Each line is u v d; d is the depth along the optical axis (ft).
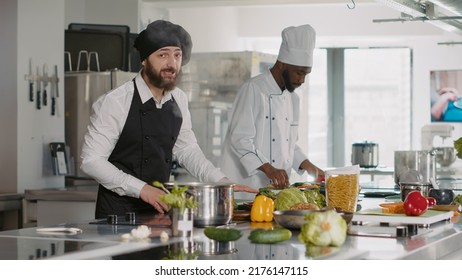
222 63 24.12
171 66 10.80
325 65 37.47
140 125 11.07
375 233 8.67
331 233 7.63
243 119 14.58
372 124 37.29
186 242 7.84
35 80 17.67
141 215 10.37
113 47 20.57
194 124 24.47
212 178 11.56
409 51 36.81
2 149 17.35
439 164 27.96
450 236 8.57
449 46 34.91
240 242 7.91
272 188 12.30
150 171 11.27
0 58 17.35
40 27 17.80
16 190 17.19
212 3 26.37
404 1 16.25
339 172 10.20
